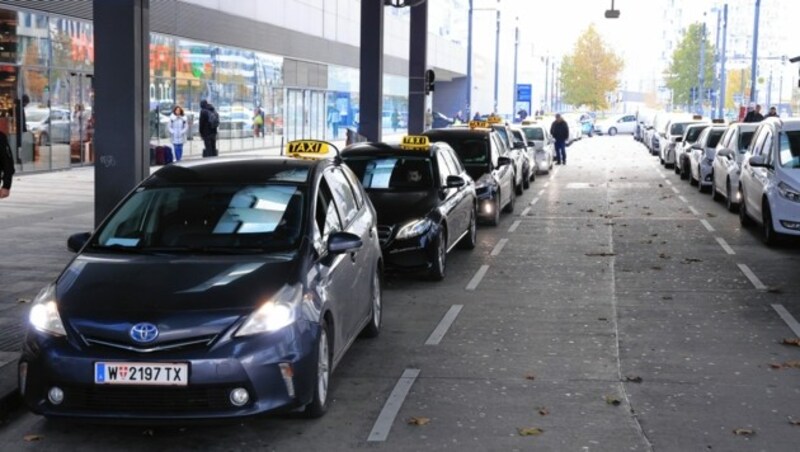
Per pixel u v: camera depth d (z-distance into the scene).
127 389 6.04
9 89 24.91
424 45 32.59
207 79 36.22
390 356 8.59
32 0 25.47
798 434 6.49
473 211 15.25
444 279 12.60
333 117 53.44
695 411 6.99
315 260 7.07
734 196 20.69
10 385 7.05
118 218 7.54
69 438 6.43
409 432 6.52
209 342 6.08
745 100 106.31
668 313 10.49
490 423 6.71
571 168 37.84
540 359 8.51
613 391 7.51
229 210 7.47
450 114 93.62
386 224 11.81
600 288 12.00
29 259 12.61
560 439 6.38
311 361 6.45
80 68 28.44
